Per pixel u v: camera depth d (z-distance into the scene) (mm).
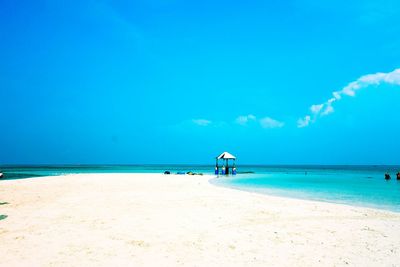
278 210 11102
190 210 10875
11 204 11969
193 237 7363
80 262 5645
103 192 16266
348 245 6898
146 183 22797
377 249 6617
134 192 16375
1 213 10094
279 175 45969
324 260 5918
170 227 8305
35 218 9305
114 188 18609
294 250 6496
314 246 6793
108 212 10359
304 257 6070
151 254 6129
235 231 7996
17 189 17391
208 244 6836
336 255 6215
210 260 5840
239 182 27797
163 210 10836
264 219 9516
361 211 11047
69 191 16625
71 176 32781
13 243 6746
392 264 5746
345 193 18375
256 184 25375
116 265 5523
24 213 10102
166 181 25484
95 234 7512
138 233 7645
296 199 14289
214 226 8500
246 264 5660
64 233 7586
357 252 6410
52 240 6984
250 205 12164
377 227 8625
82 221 8930
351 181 31422
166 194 15578
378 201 14648
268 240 7211
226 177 36812
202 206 11773
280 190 20156
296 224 8898
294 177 39438
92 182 23297
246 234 7715
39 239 7059
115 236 7348
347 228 8477
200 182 25094
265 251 6410
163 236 7410
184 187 19781
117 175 35906
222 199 13812
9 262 5609
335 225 8820
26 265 5473
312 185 25031
